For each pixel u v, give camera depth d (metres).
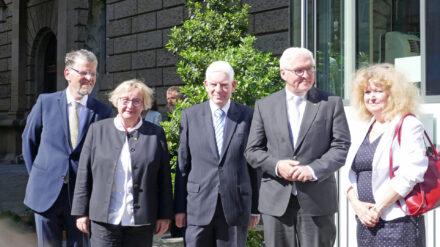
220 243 3.42
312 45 5.39
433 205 2.64
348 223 4.39
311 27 5.41
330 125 3.15
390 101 2.79
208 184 3.40
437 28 4.33
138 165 3.29
